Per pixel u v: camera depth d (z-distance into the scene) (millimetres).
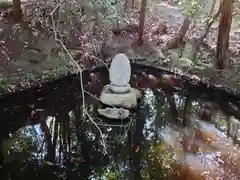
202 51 5449
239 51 5371
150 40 5887
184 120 4141
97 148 3592
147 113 4262
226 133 3881
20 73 4746
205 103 4520
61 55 5137
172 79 5090
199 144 3666
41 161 3369
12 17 5809
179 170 3238
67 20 5582
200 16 5906
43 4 5934
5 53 5043
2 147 3559
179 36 5609
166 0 7332
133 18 6328
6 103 4281
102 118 4113
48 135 3814
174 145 3650
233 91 4609
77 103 4422
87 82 4926
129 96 4332
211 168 3260
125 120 4105
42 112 4234
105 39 5676
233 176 3146
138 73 5254
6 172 3193
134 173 3215
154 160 3402
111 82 4371
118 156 3479
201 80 4902
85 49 5324
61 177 3162
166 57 5484
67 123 4039
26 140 3711
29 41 5328
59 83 4797
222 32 4824
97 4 4789
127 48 5656
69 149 3580
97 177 3168
